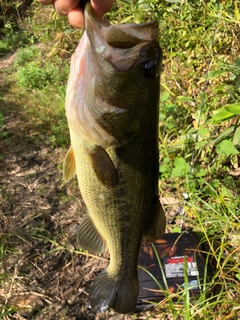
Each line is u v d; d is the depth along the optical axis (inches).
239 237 27.8
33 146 41.7
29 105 47.7
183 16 44.7
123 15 48.2
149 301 26.0
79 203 34.6
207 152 34.1
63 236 31.8
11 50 62.9
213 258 28.0
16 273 29.4
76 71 16.9
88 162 17.8
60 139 41.6
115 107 16.4
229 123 34.4
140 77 16.2
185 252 27.7
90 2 16.4
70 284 28.6
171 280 26.6
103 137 16.9
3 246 31.0
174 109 37.0
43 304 27.5
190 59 41.8
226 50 40.4
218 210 30.1
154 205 19.3
